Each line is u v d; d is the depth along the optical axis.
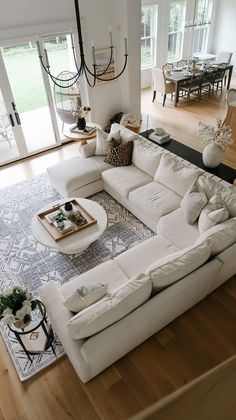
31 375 2.53
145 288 2.29
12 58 4.76
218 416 0.59
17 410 2.34
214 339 2.74
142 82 8.88
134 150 4.45
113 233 3.94
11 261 3.60
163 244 3.15
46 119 5.77
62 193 4.49
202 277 2.56
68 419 2.27
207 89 8.58
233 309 2.98
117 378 2.49
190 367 2.55
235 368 0.66
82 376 2.32
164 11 7.97
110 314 2.13
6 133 5.42
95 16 5.36
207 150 3.91
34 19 4.71
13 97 5.06
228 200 3.20
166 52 8.79
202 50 9.64
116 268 2.90
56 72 5.41
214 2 8.67
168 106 7.78
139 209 3.91
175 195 3.82
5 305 2.26
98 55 5.75
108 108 6.58
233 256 2.80
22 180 5.04
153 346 2.70
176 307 2.63
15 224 4.13
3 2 4.34
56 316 2.40
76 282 2.76
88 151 4.74
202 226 3.12
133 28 5.62
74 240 3.32
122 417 2.26
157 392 2.40
